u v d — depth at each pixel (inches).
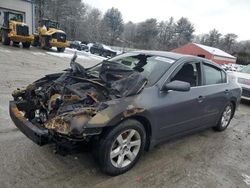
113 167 125.3
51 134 116.3
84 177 123.9
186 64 165.0
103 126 112.7
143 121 136.2
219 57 2092.8
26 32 756.0
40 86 159.5
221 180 137.1
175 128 156.0
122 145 126.9
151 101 134.3
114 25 3631.9
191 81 167.5
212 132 212.5
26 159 133.4
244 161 164.6
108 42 3122.5
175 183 128.7
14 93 162.7
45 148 146.3
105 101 123.9
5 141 150.3
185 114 158.1
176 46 3634.4
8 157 133.4
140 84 134.0
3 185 111.3
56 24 953.5
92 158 141.1
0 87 267.9
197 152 168.4
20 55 587.2
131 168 136.2
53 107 130.9
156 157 153.5
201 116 175.6
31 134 120.4
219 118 205.0
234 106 222.7
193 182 131.6
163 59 163.3
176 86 139.4
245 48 3676.2
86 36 2847.0
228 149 180.9
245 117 281.4
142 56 172.4
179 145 175.6
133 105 125.0
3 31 759.1
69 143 115.3
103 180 123.4
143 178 129.4
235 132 221.6
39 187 113.0
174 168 143.3
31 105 149.4
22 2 984.3
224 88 198.5
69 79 152.8
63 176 122.8
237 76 354.9
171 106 144.9
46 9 2593.5
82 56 881.5
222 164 156.1
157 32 3772.1
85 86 138.7
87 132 110.0
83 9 3046.3
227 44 3828.7
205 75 181.3
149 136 141.6
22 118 131.3
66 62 591.8
